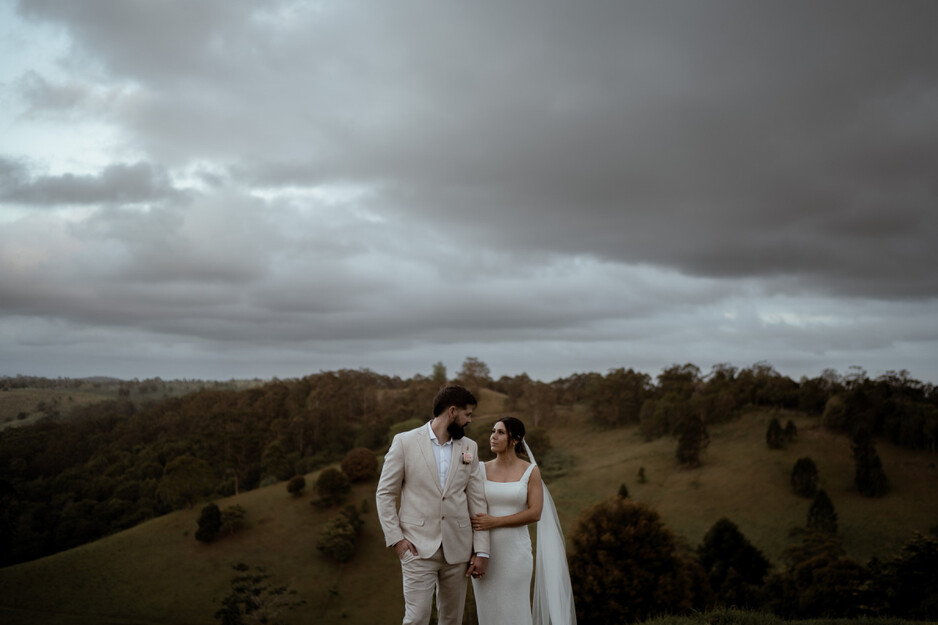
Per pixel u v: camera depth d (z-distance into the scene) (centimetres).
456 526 541
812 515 6234
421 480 539
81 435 10919
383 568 6006
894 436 8412
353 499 7556
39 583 5747
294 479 7662
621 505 2956
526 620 603
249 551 6397
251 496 7906
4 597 5472
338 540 6050
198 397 13988
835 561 3553
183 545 6569
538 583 701
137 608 5384
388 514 533
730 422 10000
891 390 10400
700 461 8562
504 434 641
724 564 4847
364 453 8281
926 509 6669
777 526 6594
